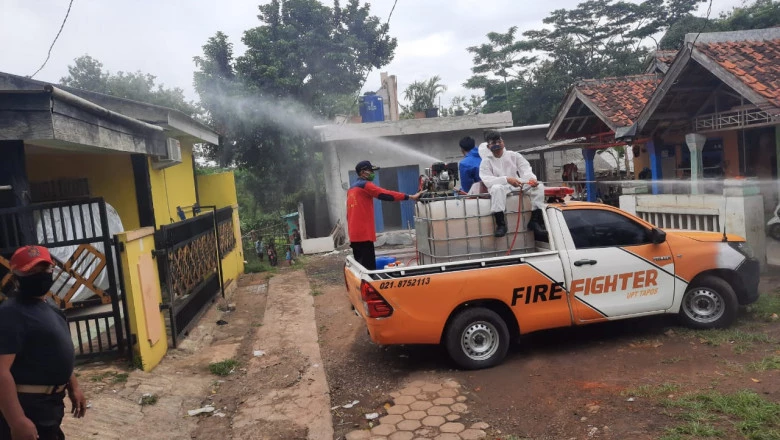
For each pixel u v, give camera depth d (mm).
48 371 2877
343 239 17828
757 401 3984
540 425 4133
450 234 5816
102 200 5801
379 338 5332
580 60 36500
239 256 14328
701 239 6059
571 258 5637
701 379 4633
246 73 20578
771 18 25594
